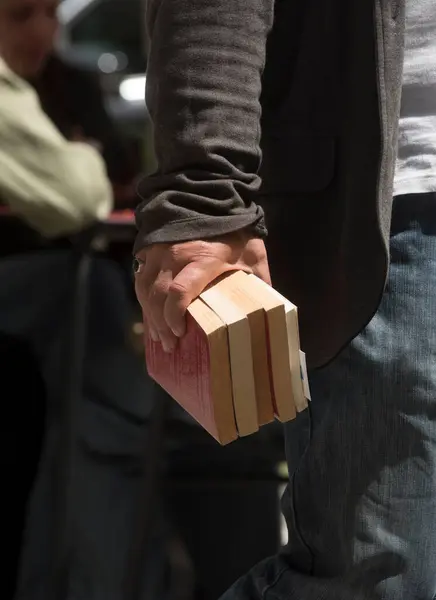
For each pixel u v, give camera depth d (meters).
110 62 17.22
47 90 9.66
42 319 7.29
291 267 4.32
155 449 7.26
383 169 3.89
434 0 4.16
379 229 3.88
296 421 4.68
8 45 8.91
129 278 7.68
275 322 3.72
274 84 4.29
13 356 7.20
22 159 7.03
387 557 4.25
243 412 3.77
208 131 3.81
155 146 4.00
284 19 4.21
